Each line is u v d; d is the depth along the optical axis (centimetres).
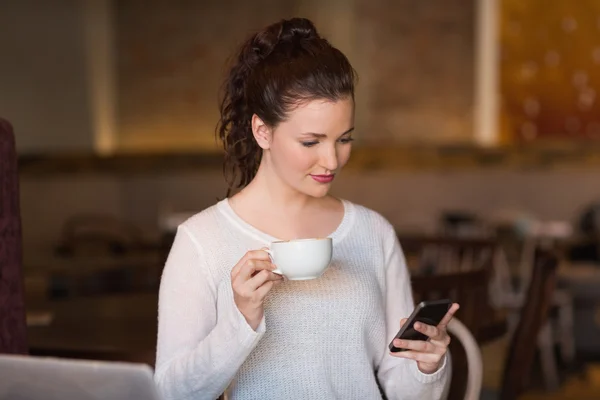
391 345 130
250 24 685
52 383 100
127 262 420
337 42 681
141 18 690
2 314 167
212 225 146
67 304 295
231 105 150
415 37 678
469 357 154
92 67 684
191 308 141
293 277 124
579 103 668
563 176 660
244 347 126
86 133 683
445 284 198
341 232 151
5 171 167
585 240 580
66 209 669
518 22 670
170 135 691
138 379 97
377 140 680
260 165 149
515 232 546
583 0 664
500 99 674
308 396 141
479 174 665
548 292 224
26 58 668
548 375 456
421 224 661
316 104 133
